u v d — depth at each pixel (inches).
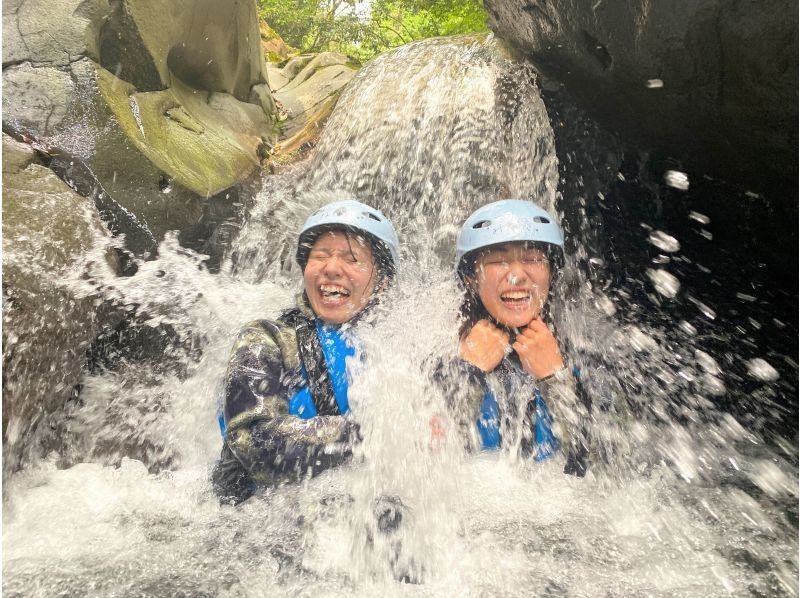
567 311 60.2
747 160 67.8
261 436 43.0
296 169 111.2
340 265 47.7
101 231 74.9
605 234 91.5
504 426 47.9
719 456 61.1
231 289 87.0
